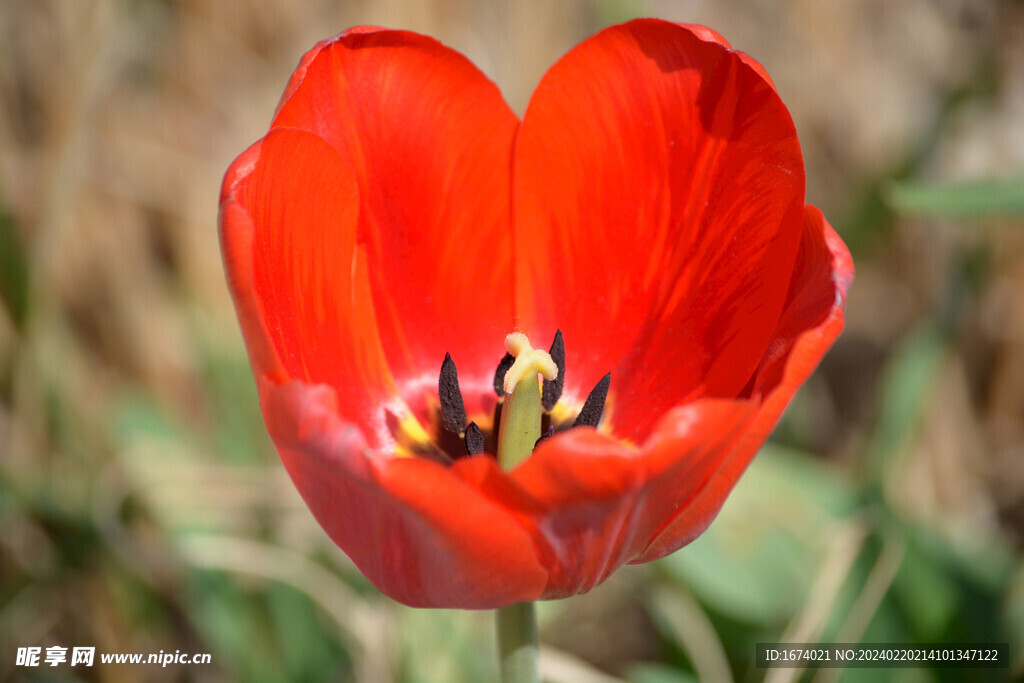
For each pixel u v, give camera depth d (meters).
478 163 0.39
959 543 0.46
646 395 0.39
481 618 0.47
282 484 0.48
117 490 0.48
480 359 0.40
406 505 0.34
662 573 0.47
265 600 0.48
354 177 0.38
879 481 0.47
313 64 0.38
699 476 0.35
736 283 0.38
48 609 0.48
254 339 0.34
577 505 0.34
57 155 0.50
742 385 0.38
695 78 0.38
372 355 0.40
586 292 0.40
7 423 0.50
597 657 0.50
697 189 0.38
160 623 0.48
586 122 0.39
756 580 0.46
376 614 0.46
